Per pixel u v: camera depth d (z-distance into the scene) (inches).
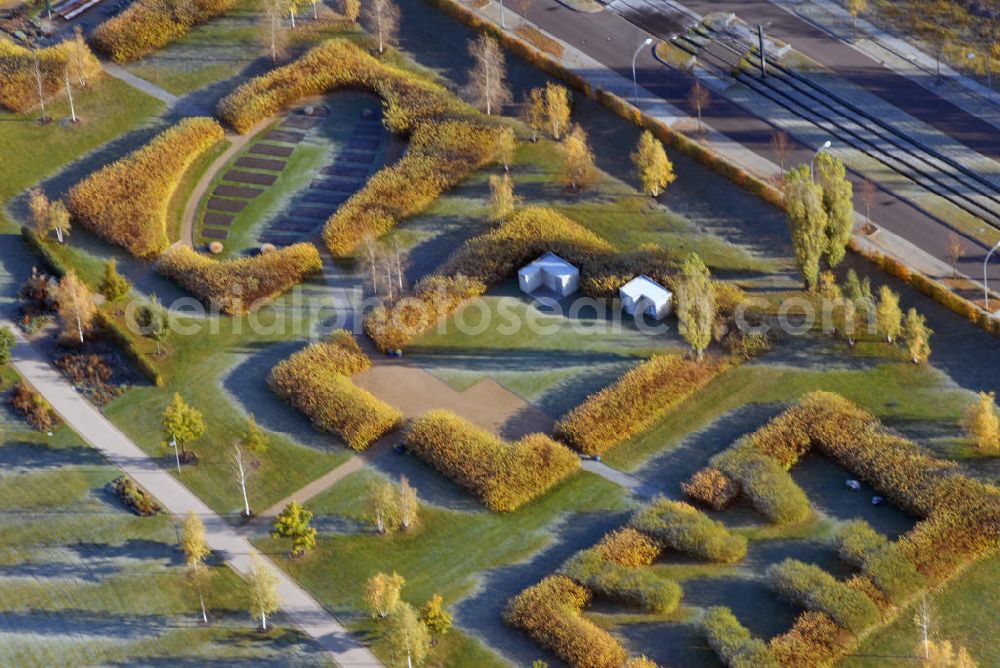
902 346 7475.4
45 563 6752.0
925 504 6756.9
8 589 6643.7
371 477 7086.6
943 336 7534.5
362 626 6491.1
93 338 7731.3
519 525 6865.2
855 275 7677.2
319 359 7534.5
